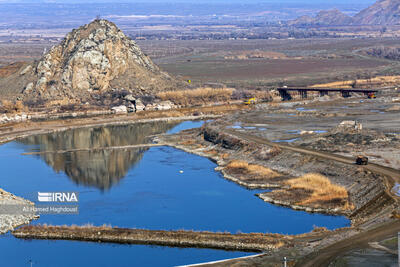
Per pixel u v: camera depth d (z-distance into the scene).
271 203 131.50
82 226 111.88
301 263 90.12
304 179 144.12
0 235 109.75
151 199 135.38
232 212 124.69
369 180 134.62
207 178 155.50
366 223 108.62
